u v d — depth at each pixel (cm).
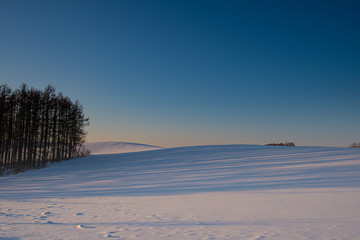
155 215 744
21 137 3475
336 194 899
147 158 4016
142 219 695
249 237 478
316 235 471
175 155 4031
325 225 541
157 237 502
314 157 2525
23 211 879
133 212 803
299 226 544
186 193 1211
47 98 3859
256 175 1705
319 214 642
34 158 3531
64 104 4409
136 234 530
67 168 3294
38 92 3734
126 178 2095
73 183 2000
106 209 877
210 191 1223
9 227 619
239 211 743
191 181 1662
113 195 1287
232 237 483
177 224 621
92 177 2342
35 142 3603
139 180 1912
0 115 3266
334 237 455
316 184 1181
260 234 496
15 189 1800
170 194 1212
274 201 857
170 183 1641
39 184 2039
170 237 499
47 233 552
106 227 607
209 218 675
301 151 3231
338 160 2155
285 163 2244
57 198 1263
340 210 669
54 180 2261
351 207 694
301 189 1074
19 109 3488
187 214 740
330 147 3766
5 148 3422
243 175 1756
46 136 3803
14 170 3033
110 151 9194
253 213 706
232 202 894
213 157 3366
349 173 1441
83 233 548
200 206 859
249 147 4378
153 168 2772
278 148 3928
